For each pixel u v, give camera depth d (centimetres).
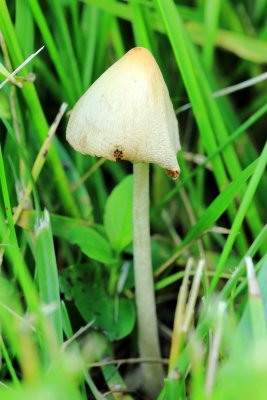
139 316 24
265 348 17
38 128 24
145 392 25
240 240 25
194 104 24
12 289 23
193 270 26
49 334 19
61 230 24
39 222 22
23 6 24
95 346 23
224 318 20
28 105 24
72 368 18
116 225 24
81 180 26
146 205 22
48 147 24
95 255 23
